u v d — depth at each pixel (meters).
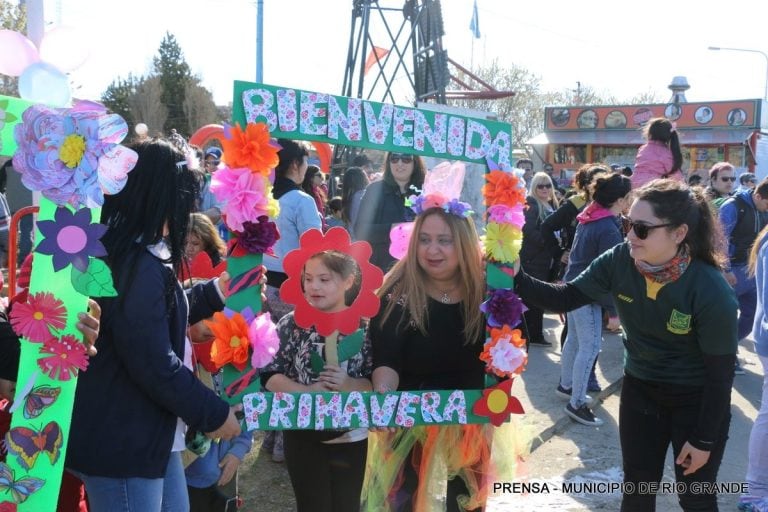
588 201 5.96
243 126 2.48
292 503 3.83
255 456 4.48
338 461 2.87
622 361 6.83
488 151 2.83
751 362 7.14
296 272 2.73
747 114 22.11
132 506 2.13
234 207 2.39
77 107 2.01
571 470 4.37
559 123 25.12
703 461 2.71
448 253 2.80
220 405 2.17
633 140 23.83
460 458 2.95
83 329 2.03
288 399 2.58
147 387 2.07
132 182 2.11
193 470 2.83
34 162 1.95
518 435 3.15
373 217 4.45
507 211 2.77
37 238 1.99
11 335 2.27
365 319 2.93
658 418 2.93
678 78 20.69
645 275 2.74
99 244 2.01
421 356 2.88
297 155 4.27
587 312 5.08
